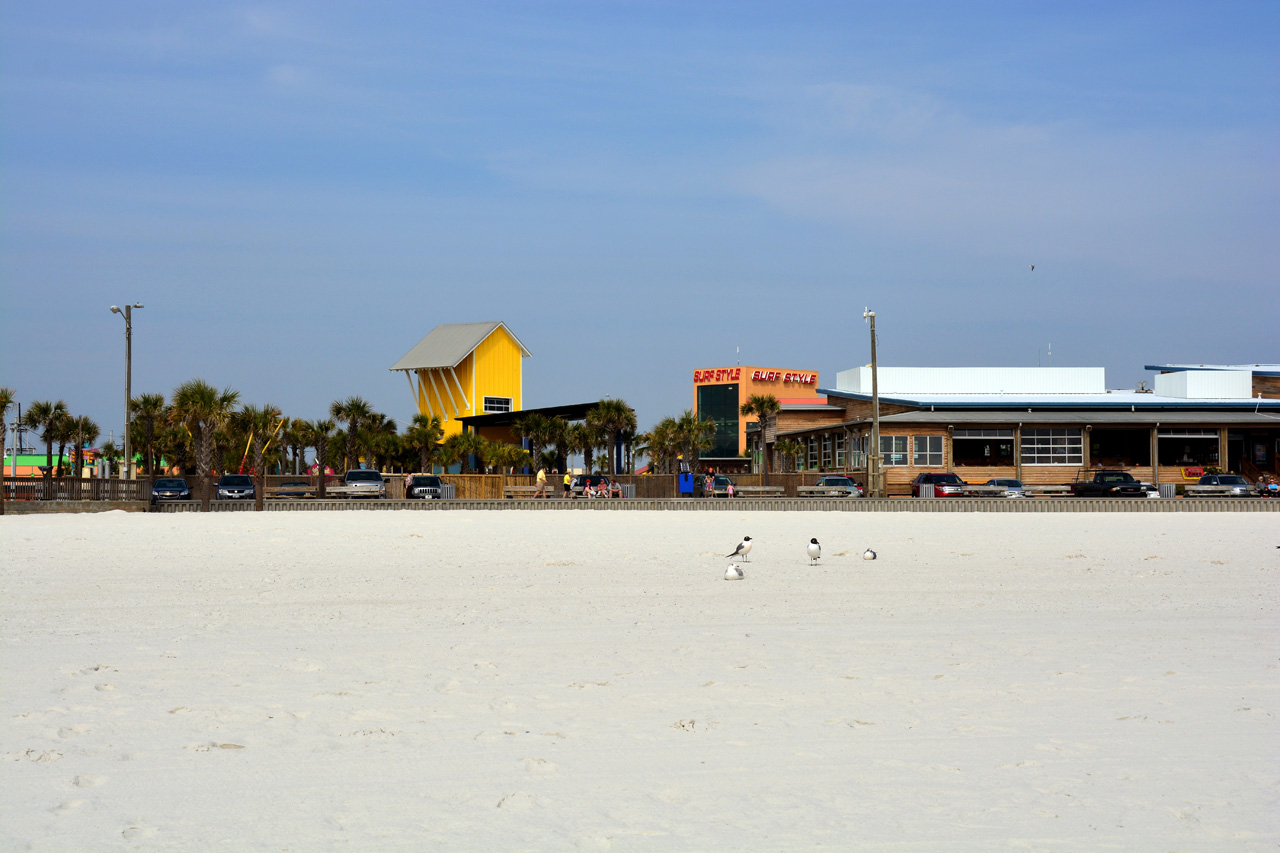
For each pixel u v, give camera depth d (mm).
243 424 79625
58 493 45281
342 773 6828
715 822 5922
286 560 21000
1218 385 74250
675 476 59188
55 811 6059
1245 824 5859
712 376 131125
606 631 12305
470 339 119938
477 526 33062
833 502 46594
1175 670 9984
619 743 7543
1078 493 56125
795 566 20047
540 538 27375
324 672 9938
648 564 20359
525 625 12742
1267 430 69688
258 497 48000
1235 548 23953
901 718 8234
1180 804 6203
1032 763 7039
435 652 10961
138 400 80000
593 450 96250
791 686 9367
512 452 99438
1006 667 10164
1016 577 17969
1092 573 18547
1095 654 10820
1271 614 13539
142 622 12875
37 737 7602
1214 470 66188
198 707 8539
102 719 8141
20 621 12930
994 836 5691
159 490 53469
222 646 11258
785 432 81312
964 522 36250
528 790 6496
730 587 16625
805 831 5777
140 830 5762
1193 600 14883
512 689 9250
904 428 65125
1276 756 7164
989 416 66062
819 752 7320
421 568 19500
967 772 6855
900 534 29328
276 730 7863
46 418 85562
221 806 6176
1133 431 69125
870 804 6227
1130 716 8250
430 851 5477
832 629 12445
